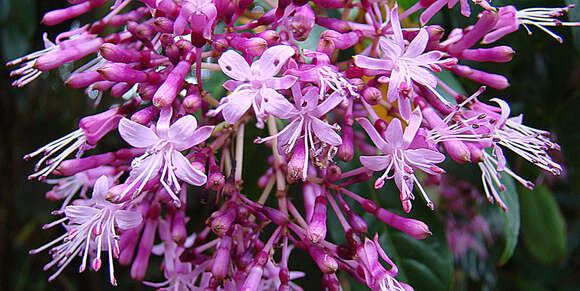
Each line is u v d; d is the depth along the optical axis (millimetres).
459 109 106
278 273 116
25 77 112
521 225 202
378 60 97
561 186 286
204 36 93
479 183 181
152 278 252
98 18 171
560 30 155
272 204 155
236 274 106
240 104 91
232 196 110
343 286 178
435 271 140
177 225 109
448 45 116
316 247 105
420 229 104
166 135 93
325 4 109
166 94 93
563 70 177
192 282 116
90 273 246
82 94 217
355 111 121
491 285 262
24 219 260
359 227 108
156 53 112
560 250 197
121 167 120
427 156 96
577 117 179
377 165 99
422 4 113
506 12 115
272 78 92
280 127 154
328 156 97
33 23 205
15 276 265
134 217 98
